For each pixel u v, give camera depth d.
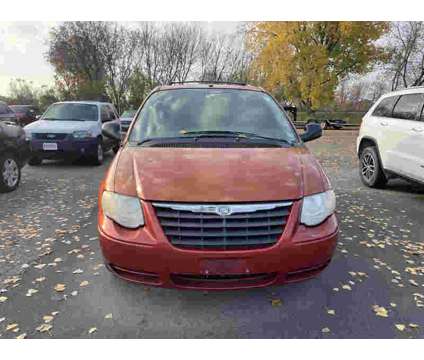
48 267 3.33
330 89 25.94
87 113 9.28
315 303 2.79
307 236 2.44
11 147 6.15
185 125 3.45
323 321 2.58
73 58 33.84
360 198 5.98
